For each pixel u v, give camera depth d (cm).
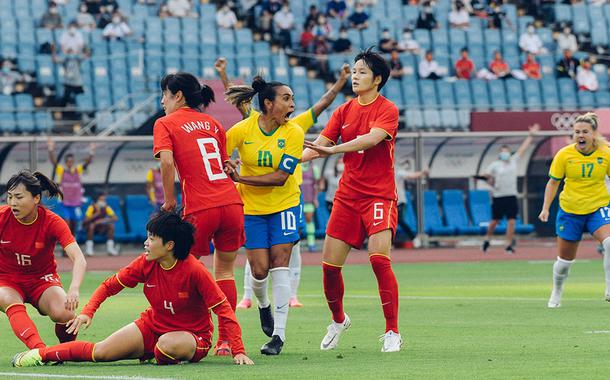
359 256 10881
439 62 14612
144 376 3012
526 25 15512
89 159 10969
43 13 13788
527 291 6612
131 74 13100
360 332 4447
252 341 4188
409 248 12069
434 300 6000
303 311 5422
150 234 3225
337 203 3856
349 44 14075
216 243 3788
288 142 3847
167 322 3312
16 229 3528
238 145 3856
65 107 12356
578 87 14588
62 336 3653
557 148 12288
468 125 12900
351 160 3844
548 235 12838
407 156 12269
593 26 15925
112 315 5247
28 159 11100
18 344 4062
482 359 3462
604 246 5459
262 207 3878
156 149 3656
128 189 11625
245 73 13550
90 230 11100
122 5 14238
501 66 14362
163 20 13950
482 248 11094
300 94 13450
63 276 8488
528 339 4078
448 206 12438
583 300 5916
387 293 3766
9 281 3584
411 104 13738
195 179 3691
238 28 14400
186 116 3722
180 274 3247
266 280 3969
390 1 15350
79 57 12581
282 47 14025
